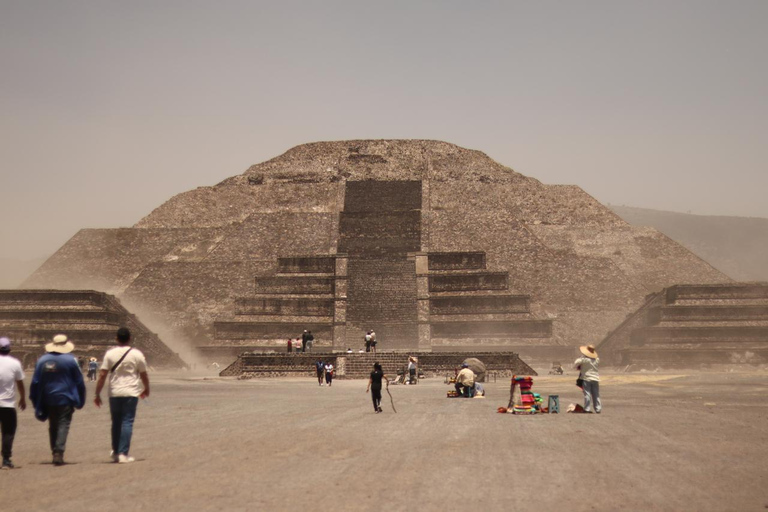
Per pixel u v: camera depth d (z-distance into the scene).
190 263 132.50
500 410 34.03
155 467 18.23
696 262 139.75
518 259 133.50
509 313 114.88
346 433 25.17
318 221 143.62
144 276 130.50
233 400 44.16
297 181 166.00
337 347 109.56
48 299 103.56
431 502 13.97
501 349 108.94
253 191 160.62
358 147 178.62
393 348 110.31
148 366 100.19
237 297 117.19
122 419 19.41
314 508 13.49
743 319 98.19
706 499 14.32
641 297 124.12
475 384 47.62
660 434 24.42
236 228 142.00
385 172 169.12
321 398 46.34
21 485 16.06
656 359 93.75
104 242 145.88
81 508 13.65
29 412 36.44
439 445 21.78
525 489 15.17
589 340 116.44
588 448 21.08
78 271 139.75
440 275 120.88
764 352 93.06
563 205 157.88
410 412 34.59
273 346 110.75
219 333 113.44
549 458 19.20
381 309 115.88
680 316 99.19
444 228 141.75
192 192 161.12
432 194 157.50
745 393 46.59
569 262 131.50
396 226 142.50
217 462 18.81
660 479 16.30
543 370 100.62
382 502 13.96
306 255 127.88
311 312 117.25
